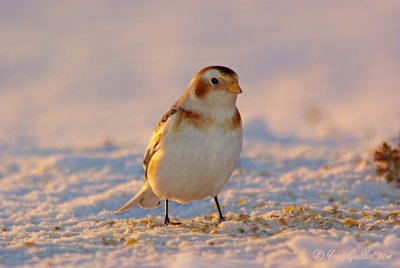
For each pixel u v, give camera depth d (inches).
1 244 258.7
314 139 634.8
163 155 291.6
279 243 246.8
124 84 1243.8
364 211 327.0
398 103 906.7
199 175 288.7
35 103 1099.3
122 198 387.2
